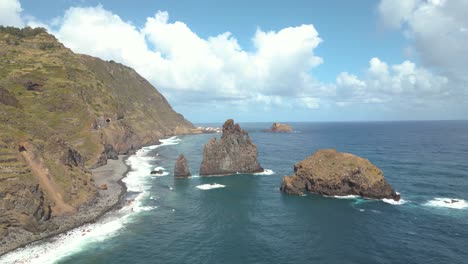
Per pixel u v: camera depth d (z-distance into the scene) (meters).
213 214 65.25
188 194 81.06
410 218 60.75
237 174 107.25
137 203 72.19
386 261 44.12
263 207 69.75
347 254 46.41
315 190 79.88
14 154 59.06
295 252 47.34
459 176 97.38
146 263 44.00
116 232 54.97
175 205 71.38
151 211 66.69
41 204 56.94
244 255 46.47
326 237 52.69
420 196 75.62
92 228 56.47
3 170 54.69
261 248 48.81
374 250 47.59
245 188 87.62
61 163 70.94
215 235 54.06
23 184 55.09
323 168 81.00
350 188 77.81
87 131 124.31
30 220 53.00
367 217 61.75
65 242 50.34
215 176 104.12
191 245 50.00
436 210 65.19
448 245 48.84
